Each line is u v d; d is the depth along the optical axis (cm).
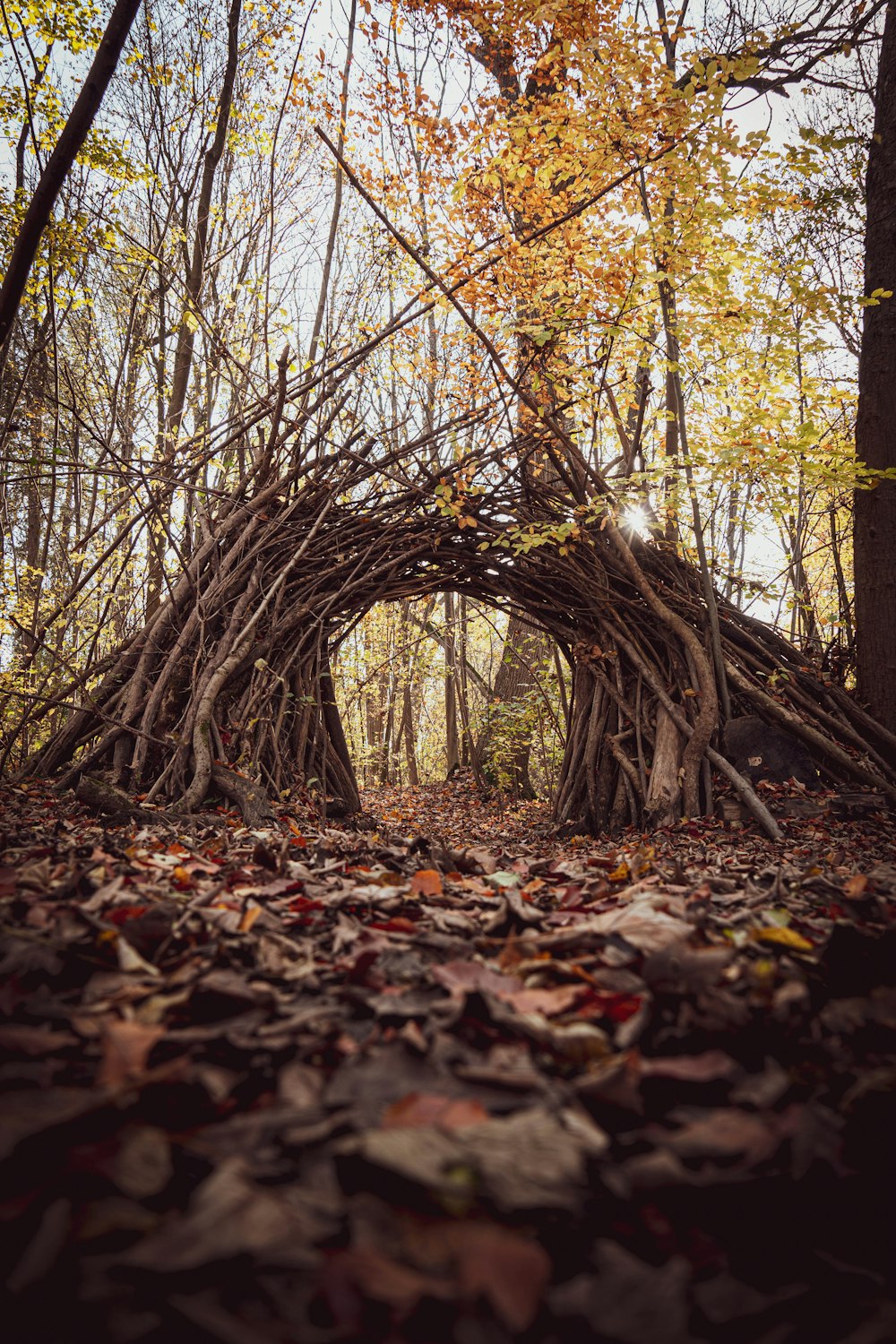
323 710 758
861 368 724
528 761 1350
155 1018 121
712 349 613
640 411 685
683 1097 110
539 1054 118
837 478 570
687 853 470
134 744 583
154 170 917
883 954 155
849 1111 107
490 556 762
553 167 561
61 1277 72
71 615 928
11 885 202
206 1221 75
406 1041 114
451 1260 75
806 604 799
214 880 254
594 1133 91
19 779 591
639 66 497
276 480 708
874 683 701
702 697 638
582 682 779
